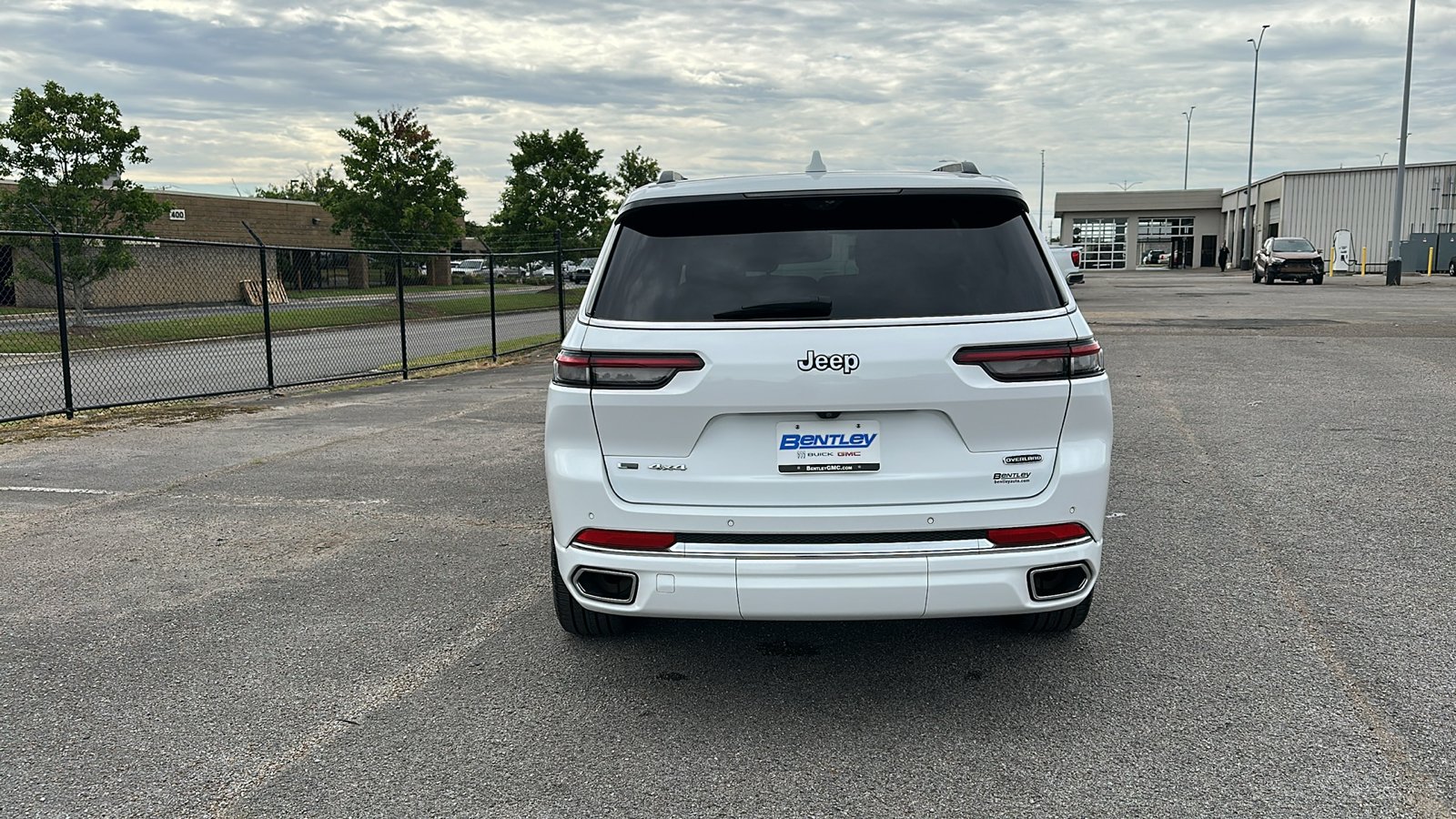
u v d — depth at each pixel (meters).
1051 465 3.17
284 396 12.78
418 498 6.66
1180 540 5.34
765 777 3.03
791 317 3.13
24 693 3.70
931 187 3.31
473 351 18.72
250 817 2.85
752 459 3.15
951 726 3.33
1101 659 3.84
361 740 3.31
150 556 5.43
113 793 2.99
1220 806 2.80
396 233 33.75
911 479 3.13
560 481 3.28
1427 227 54.44
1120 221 76.75
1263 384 10.86
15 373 16.28
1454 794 2.84
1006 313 3.14
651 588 3.20
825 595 3.11
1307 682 3.58
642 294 3.25
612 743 3.26
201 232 34.97
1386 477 6.59
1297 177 57.38
